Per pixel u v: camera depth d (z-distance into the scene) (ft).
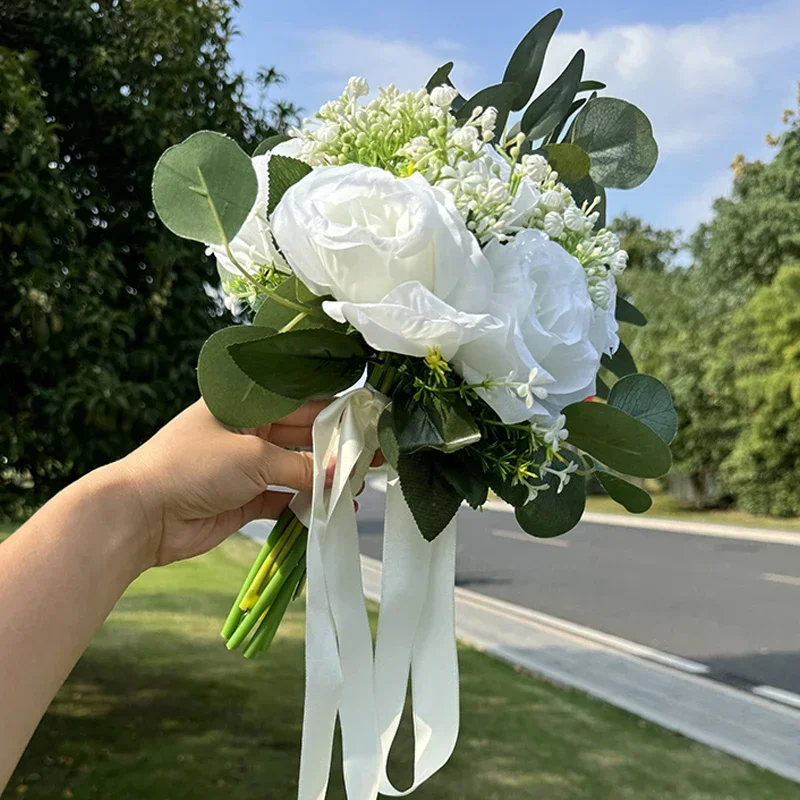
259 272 3.30
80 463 10.85
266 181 3.24
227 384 3.10
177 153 2.81
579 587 30.71
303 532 3.74
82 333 10.37
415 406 2.89
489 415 3.02
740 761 14.40
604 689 18.51
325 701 3.05
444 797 12.37
